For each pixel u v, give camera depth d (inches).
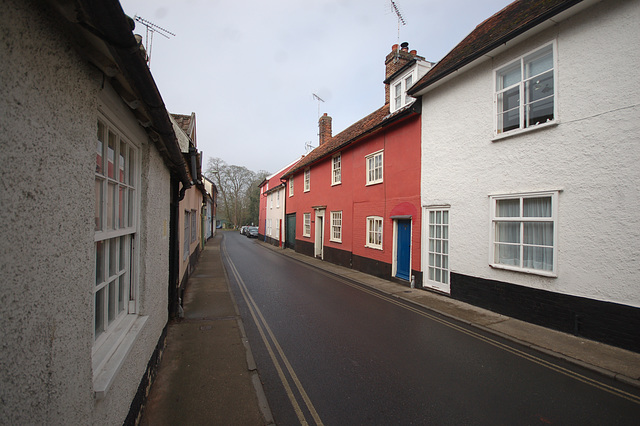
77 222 65.1
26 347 49.0
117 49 61.7
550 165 228.8
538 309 233.9
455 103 313.1
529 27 230.7
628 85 190.7
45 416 53.2
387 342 203.9
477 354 186.5
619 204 193.0
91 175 71.2
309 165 717.9
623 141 191.9
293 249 853.8
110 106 88.7
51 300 55.8
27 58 48.9
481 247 281.4
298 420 123.9
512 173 255.8
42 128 52.8
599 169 202.1
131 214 123.1
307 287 374.6
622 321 190.2
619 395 143.9
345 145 526.9
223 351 184.5
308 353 186.2
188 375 155.4
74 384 63.6
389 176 418.3
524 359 180.4
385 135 428.5
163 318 180.7
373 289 366.0
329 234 611.8
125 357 92.1
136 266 126.5
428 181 346.6
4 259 44.6
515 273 251.6
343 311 273.6
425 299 310.0
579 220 211.6
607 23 200.2
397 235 407.8
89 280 70.9
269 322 242.7
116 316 107.3
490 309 270.7
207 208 1155.3
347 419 124.6
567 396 142.4
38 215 52.1
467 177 297.0
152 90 80.9
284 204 945.5
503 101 270.4
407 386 149.8
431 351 190.4
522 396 142.0
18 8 46.6
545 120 236.2
